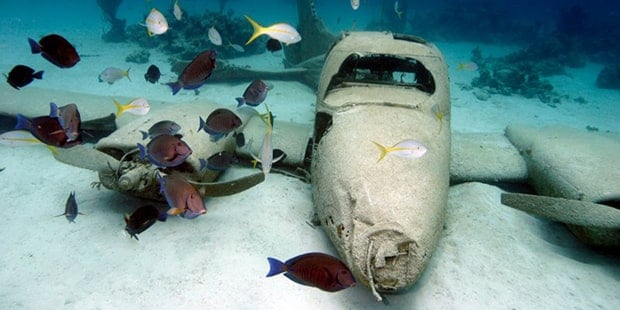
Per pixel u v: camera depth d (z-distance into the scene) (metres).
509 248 4.43
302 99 10.73
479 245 4.44
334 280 2.35
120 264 3.84
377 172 3.63
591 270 4.20
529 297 3.75
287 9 38.31
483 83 15.21
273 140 6.11
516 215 5.12
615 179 4.54
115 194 5.08
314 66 11.40
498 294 3.76
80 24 24.17
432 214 3.46
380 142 4.01
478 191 5.47
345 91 5.36
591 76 19.53
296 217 4.77
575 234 4.72
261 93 4.27
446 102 5.16
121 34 18.28
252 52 16.34
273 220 4.66
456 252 4.29
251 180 3.98
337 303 3.51
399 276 3.14
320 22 11.78
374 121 4.38
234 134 5.62
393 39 5.93
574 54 22.42
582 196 4.50
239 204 4.97
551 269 4.17
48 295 3.43
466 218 4.92
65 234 4.25
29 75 3.66
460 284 3.84
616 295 3.85
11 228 4.31
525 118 11.51
